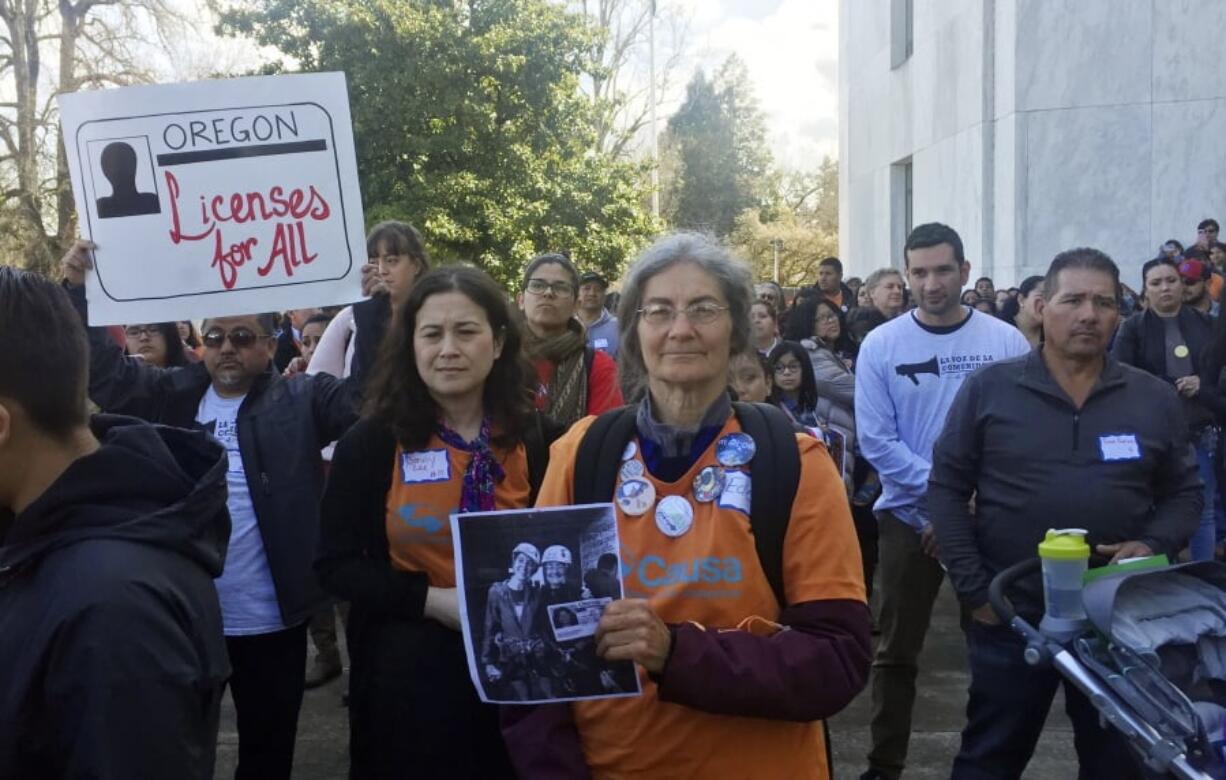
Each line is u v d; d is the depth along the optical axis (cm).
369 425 291
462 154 2164
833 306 855
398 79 2075
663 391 219
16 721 142
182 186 366
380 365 294
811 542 206
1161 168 1403
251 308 369
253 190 369
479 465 288
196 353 679
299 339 926
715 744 205
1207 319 670
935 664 587
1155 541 317
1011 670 325
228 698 555
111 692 140
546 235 2223
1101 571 258
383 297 441
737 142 5744
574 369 470
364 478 288
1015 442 328
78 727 139
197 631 156
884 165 2130
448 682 273
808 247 5412
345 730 505
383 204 2083
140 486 158
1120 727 243
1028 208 1447
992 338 437
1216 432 620
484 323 289
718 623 206
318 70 2139
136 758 140
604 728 212
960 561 334
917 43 1867
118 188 364
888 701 424
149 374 384
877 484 579
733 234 5456
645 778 208
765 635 204
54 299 157
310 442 370
